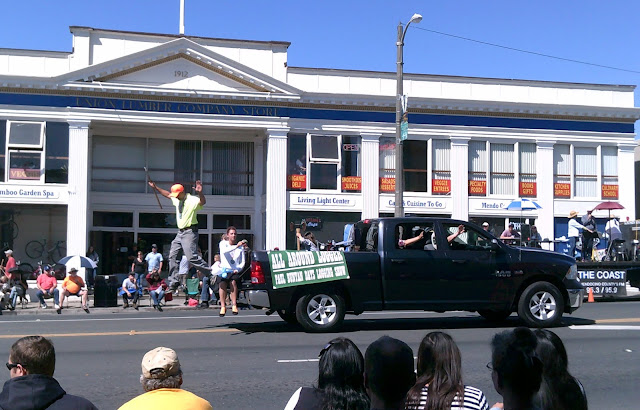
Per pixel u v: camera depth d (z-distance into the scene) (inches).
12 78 1001.5
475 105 1157.7
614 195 1222.9
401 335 493.7
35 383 162.2
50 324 587.8
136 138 1130.7
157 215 1137.4
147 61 1042.1
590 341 466.9
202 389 335.0
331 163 1122.0
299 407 163.6
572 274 536.4
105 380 352.5
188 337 489.7
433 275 511.5
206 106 1071.6
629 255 972.6
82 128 1027.3
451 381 171.2
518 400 147.9
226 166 1165.7
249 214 1170.0
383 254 509.4
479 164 1179.3
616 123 1222.3
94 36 1051.3
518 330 161.3
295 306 507.5
